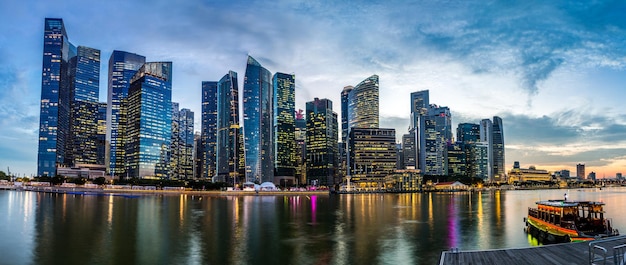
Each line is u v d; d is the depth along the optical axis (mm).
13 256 80250
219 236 106312
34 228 117125
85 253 83438
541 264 41625
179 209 193875
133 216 154625
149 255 82188
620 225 130750
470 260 43844
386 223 139125
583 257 43719
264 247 91250
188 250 87312
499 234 110500
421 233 113562
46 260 77312
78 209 180625
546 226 90875
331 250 88438
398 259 79938
